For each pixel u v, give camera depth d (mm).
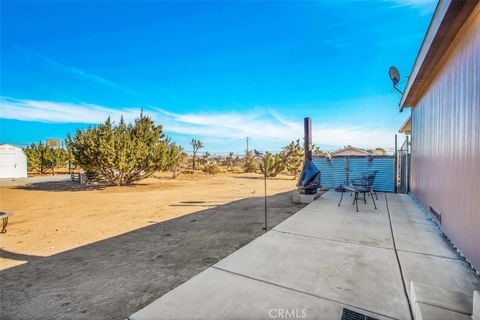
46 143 30578
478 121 2688
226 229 4895
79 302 2379
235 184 15273
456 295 2031
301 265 2893
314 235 4031
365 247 3447
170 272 3014
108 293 2541
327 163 9859
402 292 2252
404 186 9039
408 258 3033
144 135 15625
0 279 2932
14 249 4094
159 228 5227
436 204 4605
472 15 2891
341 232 4180
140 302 2352
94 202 9273
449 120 3842
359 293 2250
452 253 3197
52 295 2525
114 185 15609
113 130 14797
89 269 3180
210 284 2486
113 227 5492
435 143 4758
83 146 14078
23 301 2420
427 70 4762
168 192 11984
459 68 3389
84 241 4492
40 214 7145
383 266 2811
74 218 6535
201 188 13383
